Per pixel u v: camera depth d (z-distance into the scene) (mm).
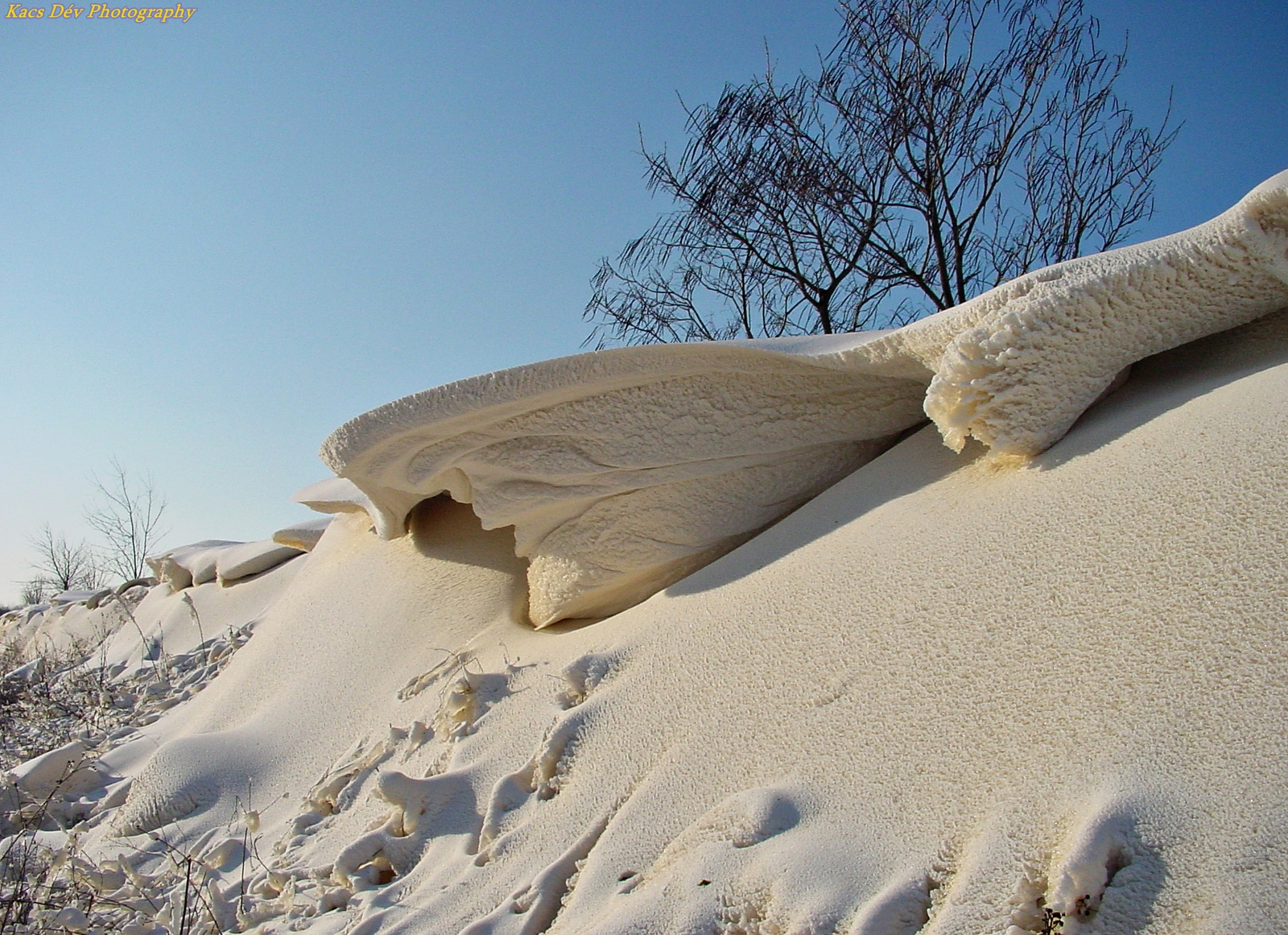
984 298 4199
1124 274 3943
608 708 4277
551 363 4926
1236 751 2518
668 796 3660
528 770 4297
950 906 2609
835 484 5152
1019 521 3705
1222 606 2863
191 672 9133
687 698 4023
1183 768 2562
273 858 4762
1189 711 2680
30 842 5352
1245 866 2295
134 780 5762
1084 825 2535
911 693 3350
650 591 5375
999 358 3961
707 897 3059
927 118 14289
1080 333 3980
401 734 5191
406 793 4406
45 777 6320
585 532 5324
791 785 3332
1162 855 2420
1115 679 2898
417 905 3875
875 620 3736
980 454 4391
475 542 6527
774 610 4156
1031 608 3314
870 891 2809
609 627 4996
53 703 9070
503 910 3574
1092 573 3270
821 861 2945
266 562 11070
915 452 4816
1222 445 3357
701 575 4863
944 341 4387
